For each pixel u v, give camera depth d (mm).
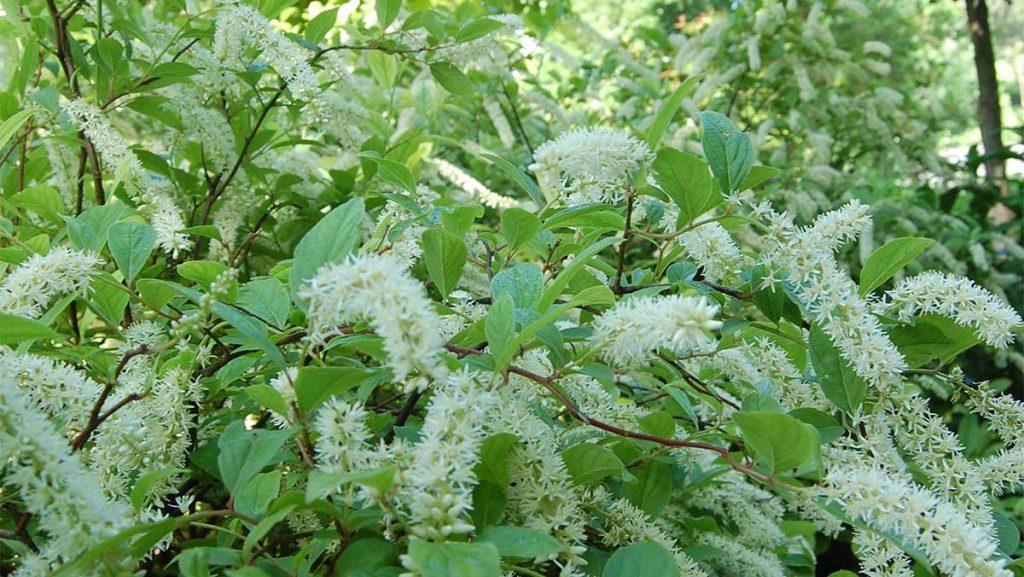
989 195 2080
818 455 452
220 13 774
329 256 460
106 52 809
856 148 2178
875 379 533
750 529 769
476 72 1400
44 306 545
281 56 755
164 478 519
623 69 1884
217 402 683
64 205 771
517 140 1613
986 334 560
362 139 937
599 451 494
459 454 419
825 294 546
